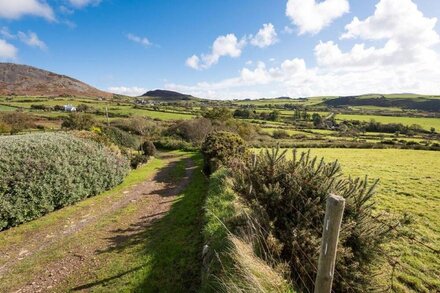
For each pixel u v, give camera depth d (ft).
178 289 16.78
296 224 14.16
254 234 14.58
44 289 18.13
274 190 15.06
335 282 12.11
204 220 25.07
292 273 12.75
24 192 30.68
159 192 44.80
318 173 15.39
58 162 36.40
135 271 19.27
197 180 52.37
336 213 7.95
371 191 13.80
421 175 64.03
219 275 13.91
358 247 12.94
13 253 23.44
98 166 43.96
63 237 26.63
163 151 120.88
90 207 36.40
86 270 20.24
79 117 132.87
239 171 17.84
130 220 31.12
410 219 14.84
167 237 24.64
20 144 35.55
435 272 18.35
